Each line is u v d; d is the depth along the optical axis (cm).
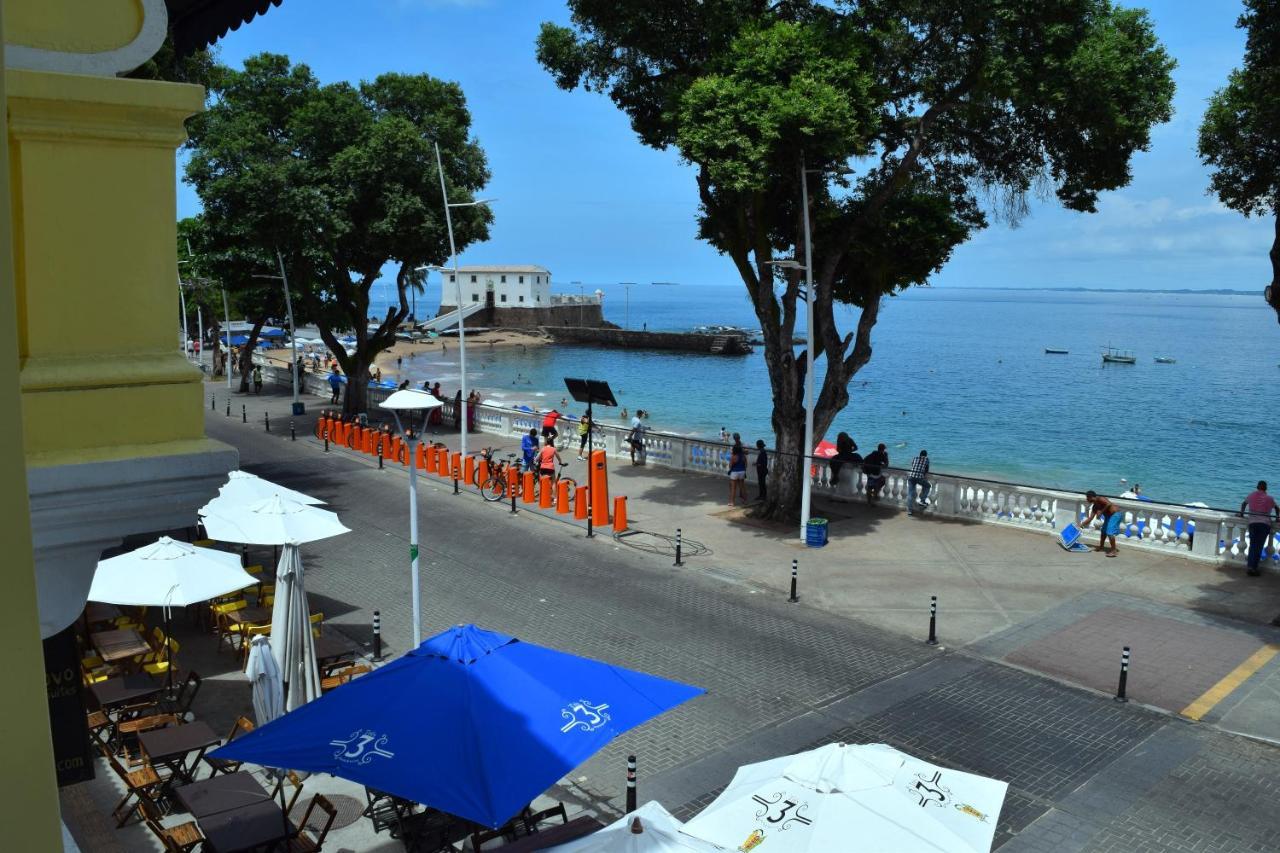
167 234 298
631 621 1688
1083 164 2217
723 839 784
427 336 12094
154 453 293
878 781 812
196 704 1362
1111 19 2058
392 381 7125
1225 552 1978
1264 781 1145
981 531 2273
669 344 11706
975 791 823
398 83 3784
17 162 274
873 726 1284
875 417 6097
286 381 5616
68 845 321
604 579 1933
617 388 7631
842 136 1941
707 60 2230
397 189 3531
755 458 2878
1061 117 2081
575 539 2236
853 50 2009
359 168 3488
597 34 2366
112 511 290
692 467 3005
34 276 280
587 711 864
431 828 991
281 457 3309
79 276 286
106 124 282
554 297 14412
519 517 2450
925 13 2069
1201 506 2050
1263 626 1648
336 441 3572
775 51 1950
